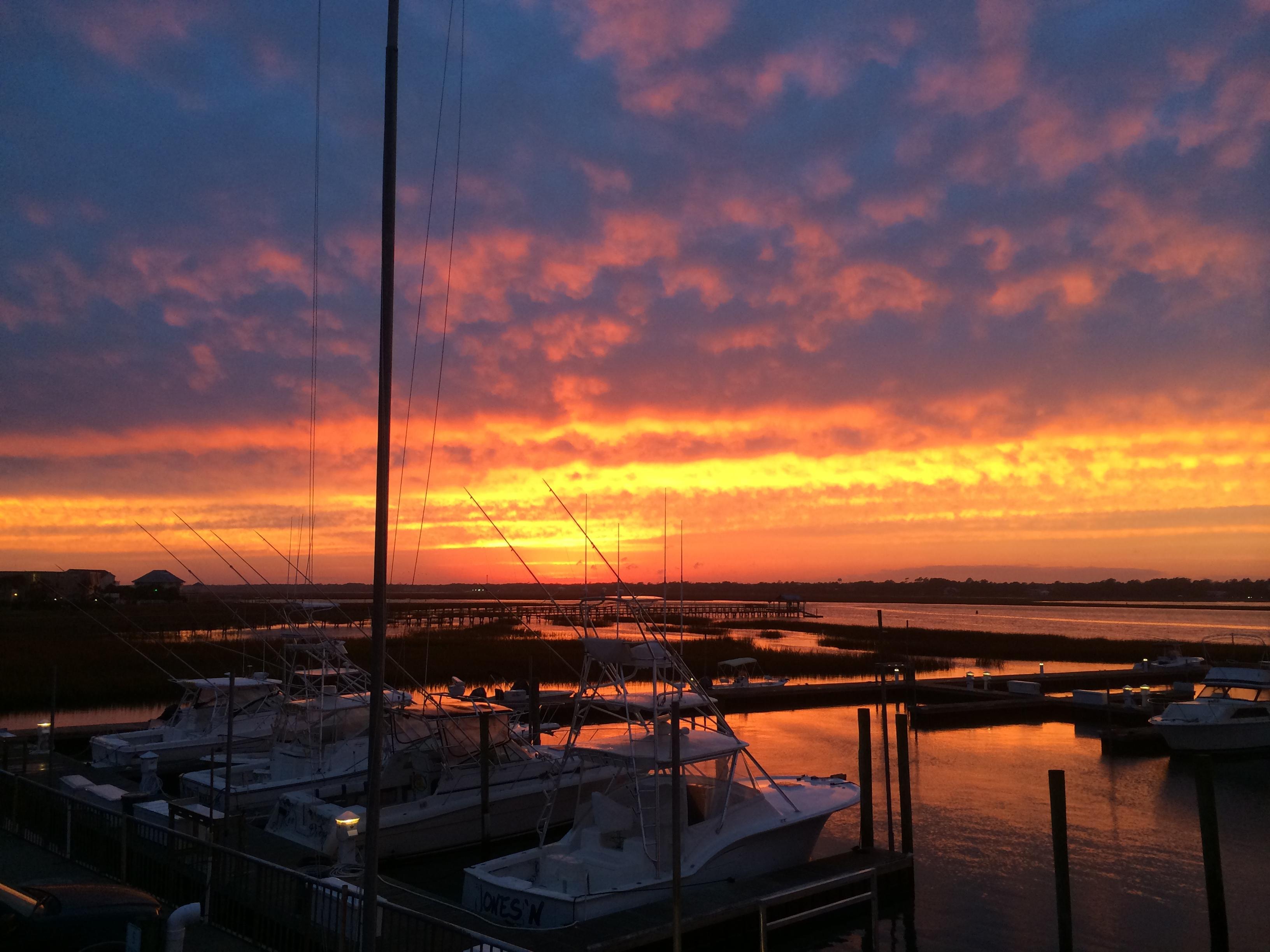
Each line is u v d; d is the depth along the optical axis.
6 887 8.35
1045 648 75.31
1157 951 14.29
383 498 7.19
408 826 17.81
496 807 18.97
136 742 24.36
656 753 13.98
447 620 106.31
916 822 22.20
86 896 8.26
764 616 148.00
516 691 39.72
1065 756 31.31
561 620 120.75
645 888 13.27
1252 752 30.59
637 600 16.09
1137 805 24.16
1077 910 16.05
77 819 13.17
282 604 26.22
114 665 45.38
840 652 70.25
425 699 20.98
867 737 18.17
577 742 26.17
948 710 38.75
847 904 13.50
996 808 23.66
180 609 86.94
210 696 25.64
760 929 11.96
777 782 18.53
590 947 11.40
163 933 7.28
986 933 15.02
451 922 12.10
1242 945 14.55
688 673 16.05
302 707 20.98
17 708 38.00
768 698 44.22
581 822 14.87
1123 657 69.69
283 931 9.63
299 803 16.28
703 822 14.76
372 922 7.10
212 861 10.88
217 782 19.23
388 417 7.17
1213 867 14.26
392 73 7.30
